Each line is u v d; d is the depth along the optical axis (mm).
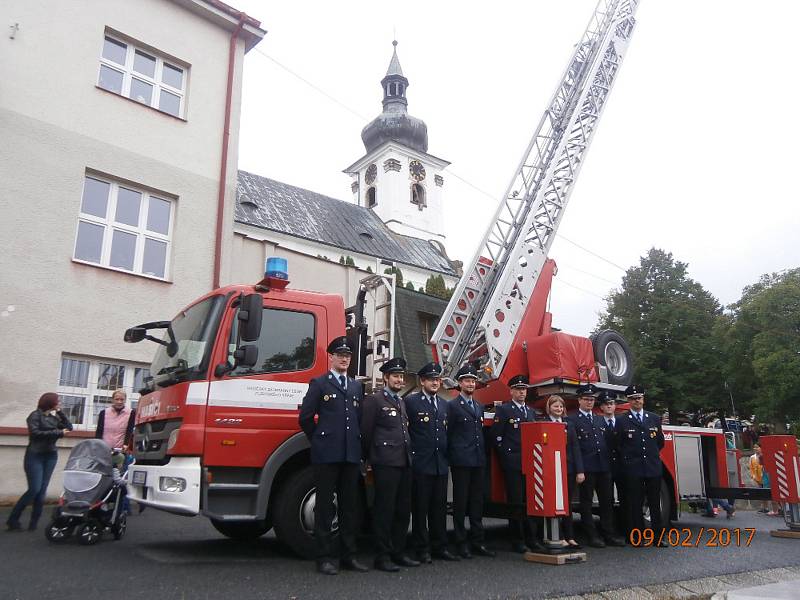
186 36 13688
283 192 35750
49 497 10070
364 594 4742
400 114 49375
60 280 10820
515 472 7094
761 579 6191
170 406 6062
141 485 6102
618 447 8305
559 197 11086
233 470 5977
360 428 5953
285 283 6793
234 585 4910
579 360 8914
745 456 23859
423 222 47781
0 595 4445
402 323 14266
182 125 13164
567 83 12047
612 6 12859
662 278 41531
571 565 6227
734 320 37688
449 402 6871
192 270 12664
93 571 5289
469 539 6895
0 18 10961
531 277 10023
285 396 6332
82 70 11812
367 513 6750
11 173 10602
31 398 10172
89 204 11680
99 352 11062
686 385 37375
